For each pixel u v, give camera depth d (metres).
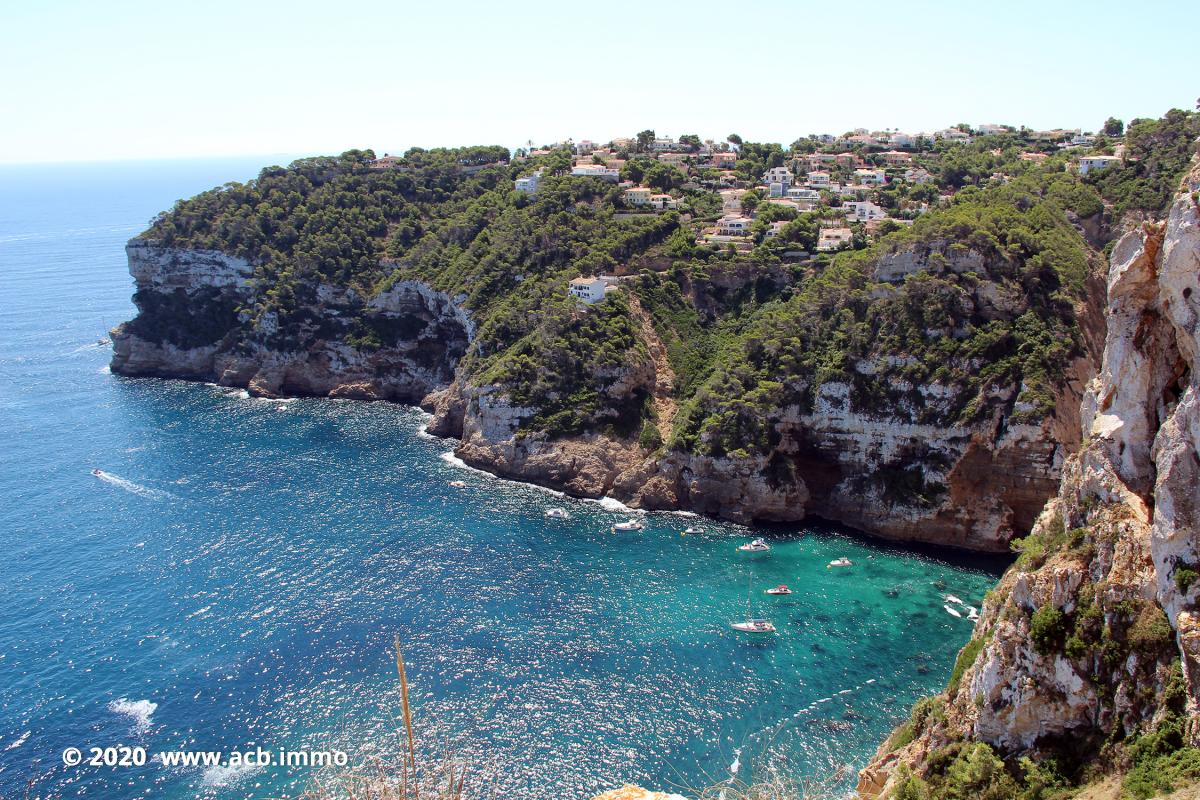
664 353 145.75
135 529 110.44
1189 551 38.38
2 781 65.62
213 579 97.00
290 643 84.00
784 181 199.62
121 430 152.12
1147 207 137.75
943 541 107.94
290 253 189.62
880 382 114.12
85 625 87.19
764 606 91.75
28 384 183.38
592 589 95.81
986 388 106.38
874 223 158.50
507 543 108.12
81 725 71.94
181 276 192.12
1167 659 38.56
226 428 154.62
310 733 70.56
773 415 119.25
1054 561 44.78
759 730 70.94
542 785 64.88
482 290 163.38
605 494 126.12
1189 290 39.97
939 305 112.75
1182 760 35.78
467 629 86.88
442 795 34.44
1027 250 115.44
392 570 99.88
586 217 171.88
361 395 175.75
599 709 74.00
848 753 67.56
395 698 75.31
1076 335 109.06
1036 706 43.44
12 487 124.88
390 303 177.75
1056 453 101.88
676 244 157.75
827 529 113.75
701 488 119.12
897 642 84.19
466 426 141.12
